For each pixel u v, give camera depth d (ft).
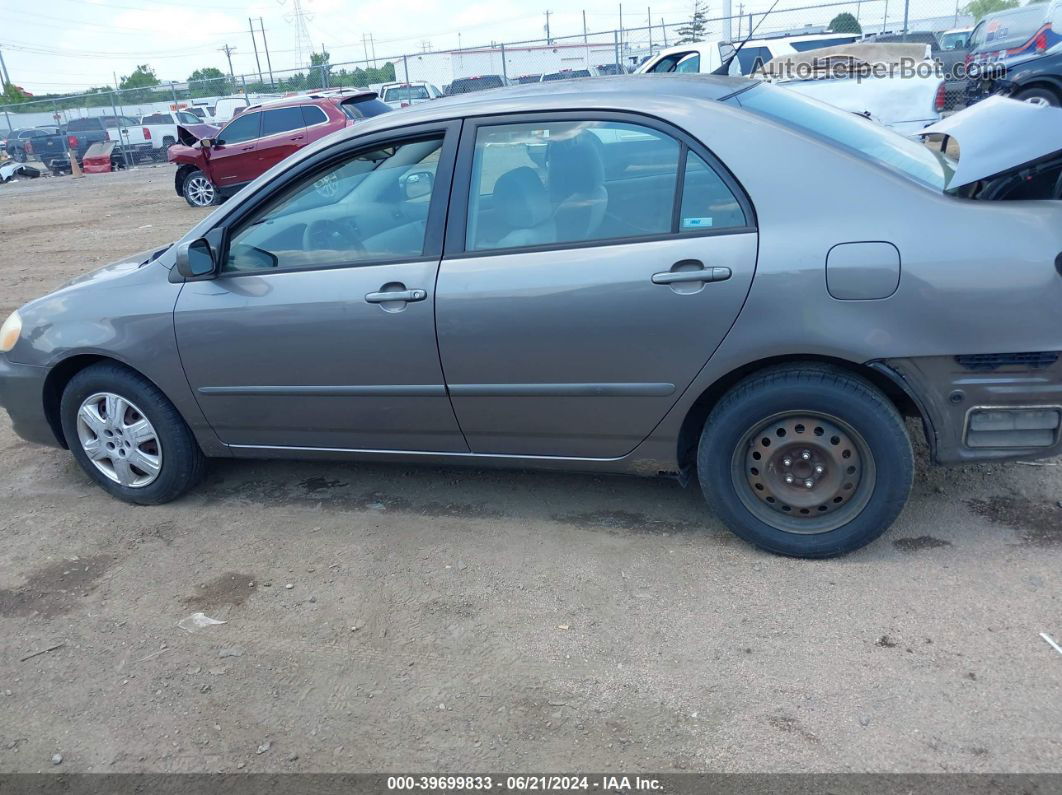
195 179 52.06
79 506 13.99
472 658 9.69
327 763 8.38
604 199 10.71
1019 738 7.98
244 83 83.66
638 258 10.37
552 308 10.66
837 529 10.71
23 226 50.19
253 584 11.44
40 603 11.35
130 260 14.66
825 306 9.82
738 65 42.57
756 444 10.74
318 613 10.71
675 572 10.96
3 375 13.74
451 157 11.35
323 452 12.84
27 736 9.05
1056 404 9.70
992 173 9.48
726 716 8.55
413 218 11.53
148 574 11.88
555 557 11.51
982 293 9.43
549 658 9.59
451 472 14.16
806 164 10.01
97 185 76.07
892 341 9.71
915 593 10.16
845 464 10.49
